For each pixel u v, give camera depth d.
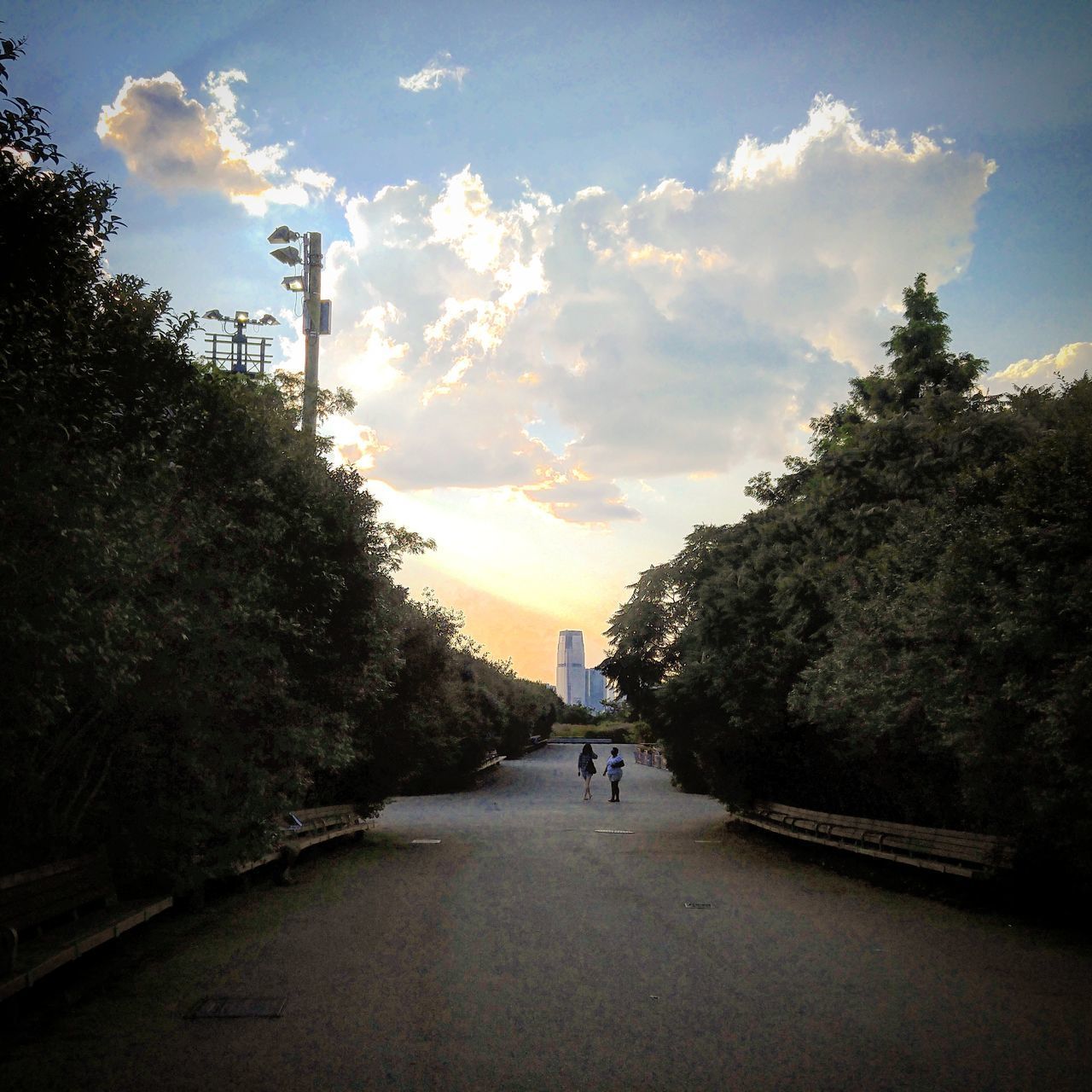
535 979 9.09
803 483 25.30
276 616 12.59
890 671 13.89
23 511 7.15
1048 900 12.48
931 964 9.74
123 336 9.76
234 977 9.17
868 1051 6.93
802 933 11.42
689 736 26.88
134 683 9.54
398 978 9.15
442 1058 6.79
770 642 20.17
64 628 7.54
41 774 9.43
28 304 7.46
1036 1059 6.74
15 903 8.05
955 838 13.91
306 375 23.08
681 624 25.30
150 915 10.14
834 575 17.95
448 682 43.25
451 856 20.06
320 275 23.38
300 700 14.95
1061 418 14.58
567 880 16.30
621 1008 8.10
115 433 8.79
